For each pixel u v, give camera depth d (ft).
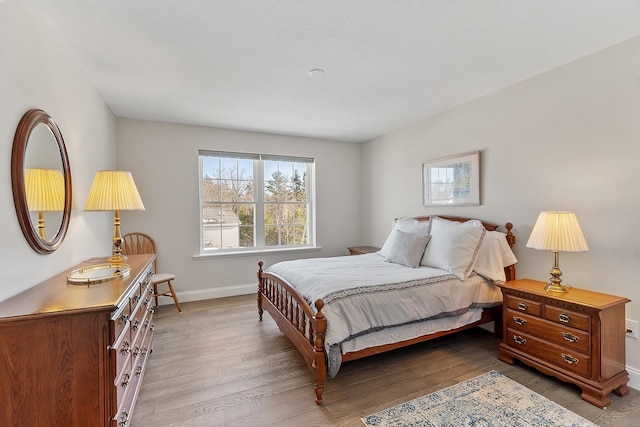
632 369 6.70
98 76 8.23
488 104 9.80
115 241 7.32
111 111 11.09
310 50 7.01
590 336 6.23
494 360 8.09
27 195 4.99
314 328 6.39
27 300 4.43
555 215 7.04
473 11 5.64
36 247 5.23
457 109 10.90
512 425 5.60
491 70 8.15
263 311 11.80
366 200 16.33
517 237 9.08
